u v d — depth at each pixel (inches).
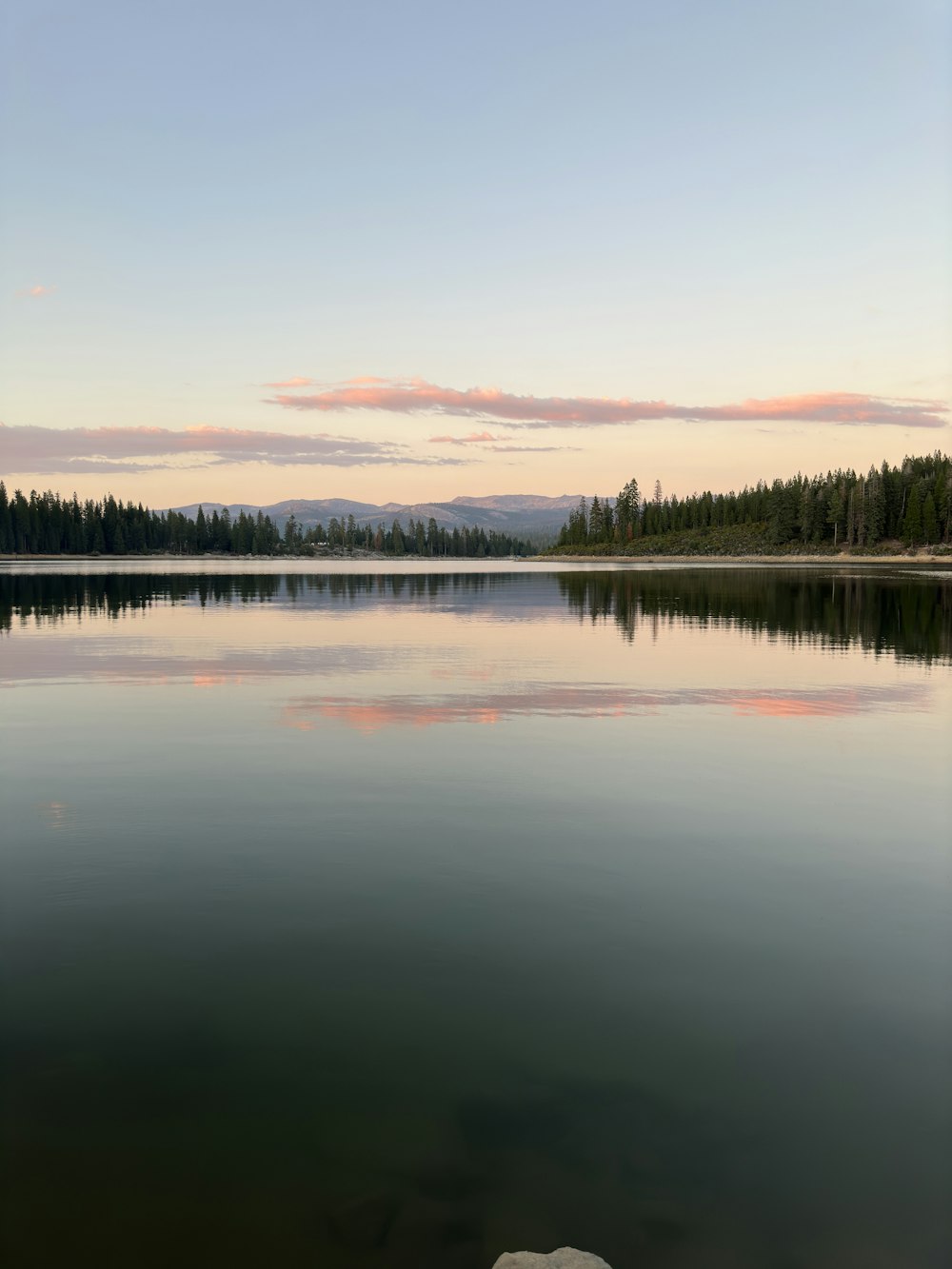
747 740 565.9
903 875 329.7
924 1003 234.7
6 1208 161.3
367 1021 223.6
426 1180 168.7
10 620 1453.0
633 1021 224.7
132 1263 149.0
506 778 466.0
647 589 2522.1
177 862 337.7
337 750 530.3
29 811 403.2
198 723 613.9
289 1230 156.3
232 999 234.1
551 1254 148.1
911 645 1113.4
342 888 311.3
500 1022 223.3
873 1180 170.1
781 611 1684.3
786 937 275.0
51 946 264.7
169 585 2723.9
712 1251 153.0
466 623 1432.1
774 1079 201.0
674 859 344.2
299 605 1866.4
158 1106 189.2
